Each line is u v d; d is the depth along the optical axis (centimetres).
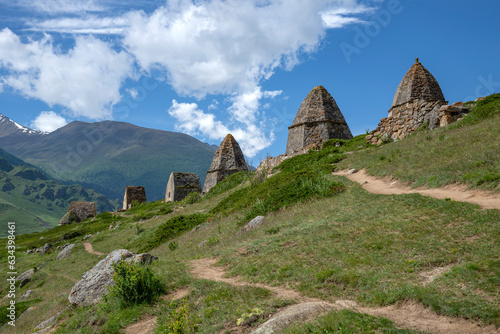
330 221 1427
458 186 1430
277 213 2027
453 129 2419
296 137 4622
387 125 3409
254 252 1297
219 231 2112
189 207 4394
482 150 1672
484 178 1334
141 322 868
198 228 2658
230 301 818
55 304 1716
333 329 539
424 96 3447
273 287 888
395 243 986
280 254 1159
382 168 2227
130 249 3080
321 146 4209
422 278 747
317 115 4594
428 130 2850
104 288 1162
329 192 2050
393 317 593
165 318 832
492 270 684
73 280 2567
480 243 838
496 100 2509
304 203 2039
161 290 1034
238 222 2162
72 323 994
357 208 1538
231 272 1101
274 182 2781
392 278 776
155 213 5072
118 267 1050
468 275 688
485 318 532
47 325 1194
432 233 992
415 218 1164
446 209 1165
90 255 3412
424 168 1823
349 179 2312
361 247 1028
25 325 1527
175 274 1162
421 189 1609
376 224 1207
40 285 2766
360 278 810
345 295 752
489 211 1029
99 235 4425
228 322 707
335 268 901
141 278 1023
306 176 2514
